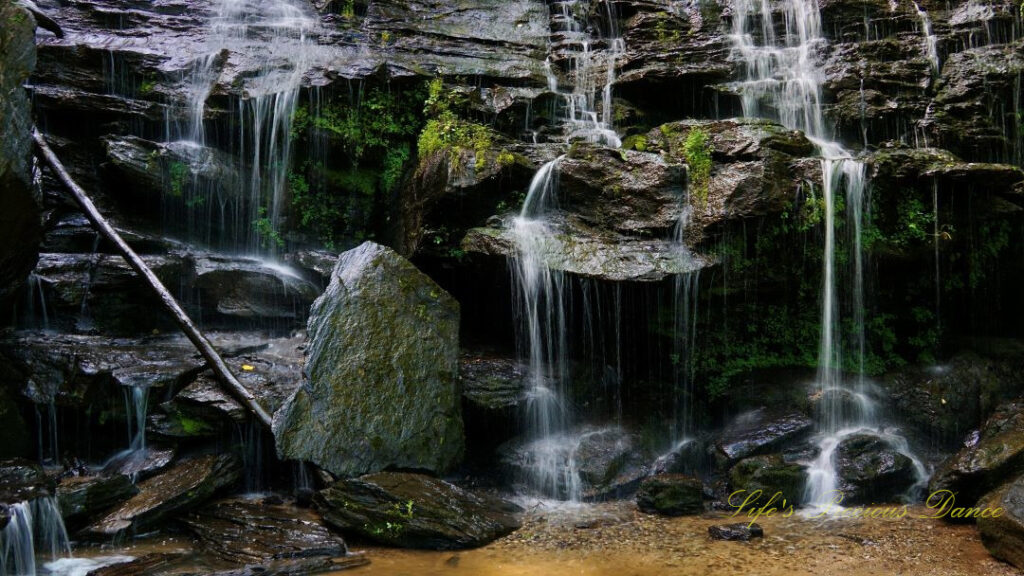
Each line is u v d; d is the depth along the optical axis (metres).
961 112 9.56
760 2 10.90
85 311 8.15
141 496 6.48
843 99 9.91
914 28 10.48
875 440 7.86
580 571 5.72
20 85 6.38
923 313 8.91
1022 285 9.19
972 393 8.63
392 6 11.02
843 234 8.30
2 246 6.64
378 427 7.14
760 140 8.30
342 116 9.79
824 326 8.55
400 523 6.24
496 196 8.75
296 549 5.93
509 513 7.03
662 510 7.09
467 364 8.29
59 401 7.04
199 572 5.51
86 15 9.88
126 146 8.86
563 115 10.36
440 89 9.82
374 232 10.12
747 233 8.12
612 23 11.29
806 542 6.35
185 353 7.86
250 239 9.61
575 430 8.21
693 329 8.38
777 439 7.87
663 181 8.32
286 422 6.85
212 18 10.33
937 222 8.41
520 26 11.37
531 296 8.14
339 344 7.31
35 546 5.80
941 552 6.11
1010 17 10.20
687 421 8.60
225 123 9.49
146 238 8.79
